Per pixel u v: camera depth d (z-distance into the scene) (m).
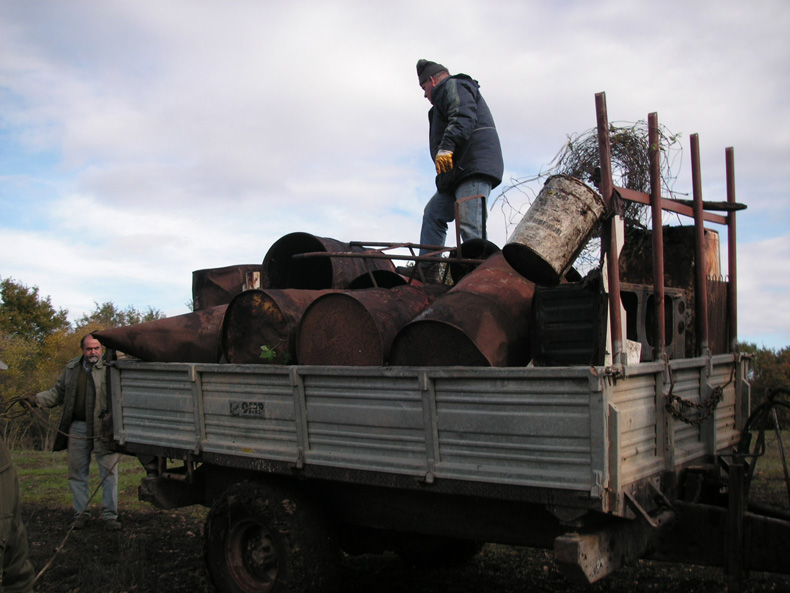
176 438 5.14
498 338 4.12
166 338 5.43
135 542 6.23
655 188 3.96
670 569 5.21
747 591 4.54
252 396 4.61
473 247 5.64
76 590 5.12
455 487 3.61
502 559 5.69
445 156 6.15
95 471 10.47
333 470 4.13
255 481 4.63
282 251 6.11
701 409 4.35
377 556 6.06
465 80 6.33
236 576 4.61
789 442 8.83
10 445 14.16
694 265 4.66
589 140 4.50
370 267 6.02
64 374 7.12
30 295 34.84
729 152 4.89
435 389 3.70
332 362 4.64
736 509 3.66
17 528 3.35
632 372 3.46
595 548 3.30
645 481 3.60
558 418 3.29
